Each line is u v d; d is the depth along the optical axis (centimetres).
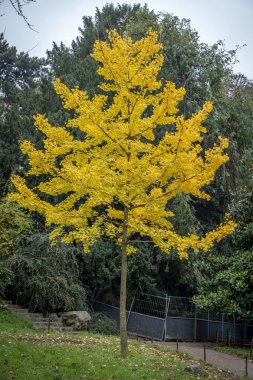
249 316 1600
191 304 2066
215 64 2228
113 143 956
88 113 929
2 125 2047
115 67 964
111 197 919
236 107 2325
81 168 939
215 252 2039
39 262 1666
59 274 1753
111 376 797
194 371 960
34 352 870
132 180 907
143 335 1942
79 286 1812
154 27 2212
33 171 965
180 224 1877
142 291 2014
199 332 2017
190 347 1593
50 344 1022
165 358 1090
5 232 1673
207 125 2144
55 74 2341
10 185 1761
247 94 2531
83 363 849
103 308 2038
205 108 922
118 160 890
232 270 1645
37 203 958
